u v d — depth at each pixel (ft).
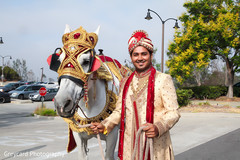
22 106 68.03
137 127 6.95
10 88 112.98
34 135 27.81
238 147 21.06
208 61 75.77
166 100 6.81
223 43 74.74
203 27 73.36
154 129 6.24
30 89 90.68
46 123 38.81
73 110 8.14
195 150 20.22
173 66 77.20
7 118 45.39
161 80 6.99
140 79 7.24
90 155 18.95
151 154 6.28
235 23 72.28
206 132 28.30
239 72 78.33
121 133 7.38
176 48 76.95
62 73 8.08
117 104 7.84
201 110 49.37
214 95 77.30
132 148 7.03
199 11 77.51
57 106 7.70
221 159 17.67
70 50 8.36
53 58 8.66
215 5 77.56
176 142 23.30
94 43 8.97
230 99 75.51
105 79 10.55
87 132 10.09
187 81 121.39
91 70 8.74
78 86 8.20
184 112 47.57
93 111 10.21
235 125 33.37
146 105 6.93
